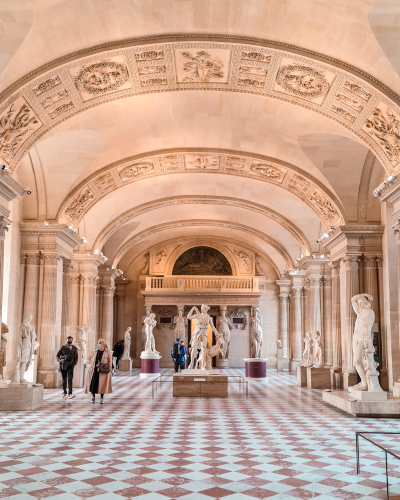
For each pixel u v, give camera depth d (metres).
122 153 18.52
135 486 5.97
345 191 18.09
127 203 24.05
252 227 30.19
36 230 18.31
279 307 34.25
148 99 15.05
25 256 18.39
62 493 5.70
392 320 17.02
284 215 24.78
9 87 12.02
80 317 24.12
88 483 6.09
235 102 15.33
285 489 5.87
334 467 6.91
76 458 7.35
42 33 11.34
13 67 11.71
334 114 14.17
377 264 18.02
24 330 13.18
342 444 8.46
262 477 6.39
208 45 12.54
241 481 6.20
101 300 28.70
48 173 18.05
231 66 13.38
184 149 18.98
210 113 16.14
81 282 24.42
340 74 12.61
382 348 17.34
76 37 11.85
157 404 13.87
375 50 11.41
